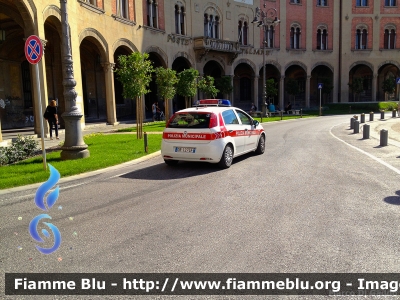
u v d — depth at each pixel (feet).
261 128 40.37
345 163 34.30
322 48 155.53
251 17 136.56
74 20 66.64
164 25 103.35
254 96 141.18
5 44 73.97
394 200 21.67
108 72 80.94
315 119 108.37
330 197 22.45
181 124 32.30
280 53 146.00
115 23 82.74
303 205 20.84
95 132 65.67
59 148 44.42
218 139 31.19
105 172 31.60
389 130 69.97
